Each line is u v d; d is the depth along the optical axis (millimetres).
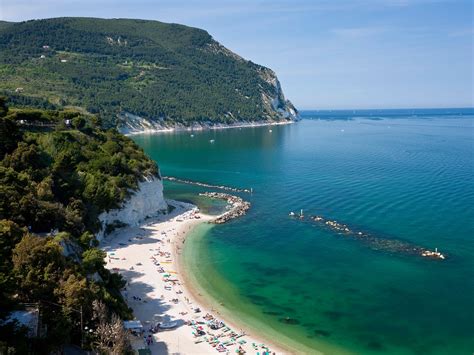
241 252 90500
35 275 53125
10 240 58000
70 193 90500
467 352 57406
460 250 87500
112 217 100500
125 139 136125
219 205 128750
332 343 59938
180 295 72312
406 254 86562
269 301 71000
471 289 72562
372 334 61625
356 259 85250
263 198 133750
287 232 101625
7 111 111875
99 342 51094
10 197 69188
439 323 63562
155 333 61406
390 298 70562
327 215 112688
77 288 52938
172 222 110500
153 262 84625
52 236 65938
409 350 58125
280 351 58094
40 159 94312
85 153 110688
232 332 62188
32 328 46906
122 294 71312
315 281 77188
